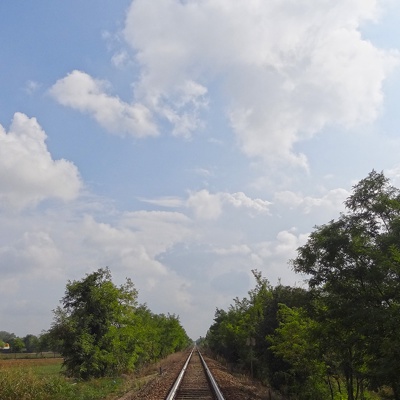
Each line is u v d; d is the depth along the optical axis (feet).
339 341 57.06
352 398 63.21
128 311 109.09
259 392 84.28
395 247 47.78
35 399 59.47
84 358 97.71
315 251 56.24
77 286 103.81
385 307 49.39
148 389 82.17
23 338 378.53
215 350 249.75
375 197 52.70
